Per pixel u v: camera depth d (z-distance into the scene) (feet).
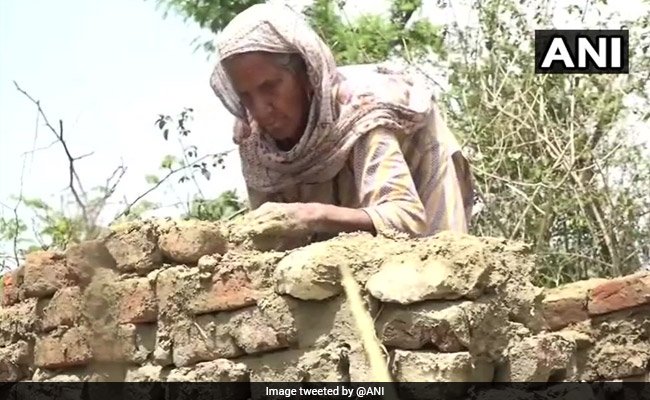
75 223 11.14
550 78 27.14
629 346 12.27
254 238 10.41
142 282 10.73
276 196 12.82
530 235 26.18
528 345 9.41
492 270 9.32
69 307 11.74
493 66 27.89
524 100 26.78
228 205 24.82
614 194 26.55
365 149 11.72
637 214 26.45
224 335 10.07
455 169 12.71
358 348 9.20
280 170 12.42
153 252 10.75
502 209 26.50
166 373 10.51
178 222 10.59
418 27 29.58
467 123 27.55
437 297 9.00
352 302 9.25
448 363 8.87
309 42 11.72
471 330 9.02
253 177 12.78
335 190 12.30
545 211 25.73
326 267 9.41
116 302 10.92
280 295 9.68
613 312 12.39
